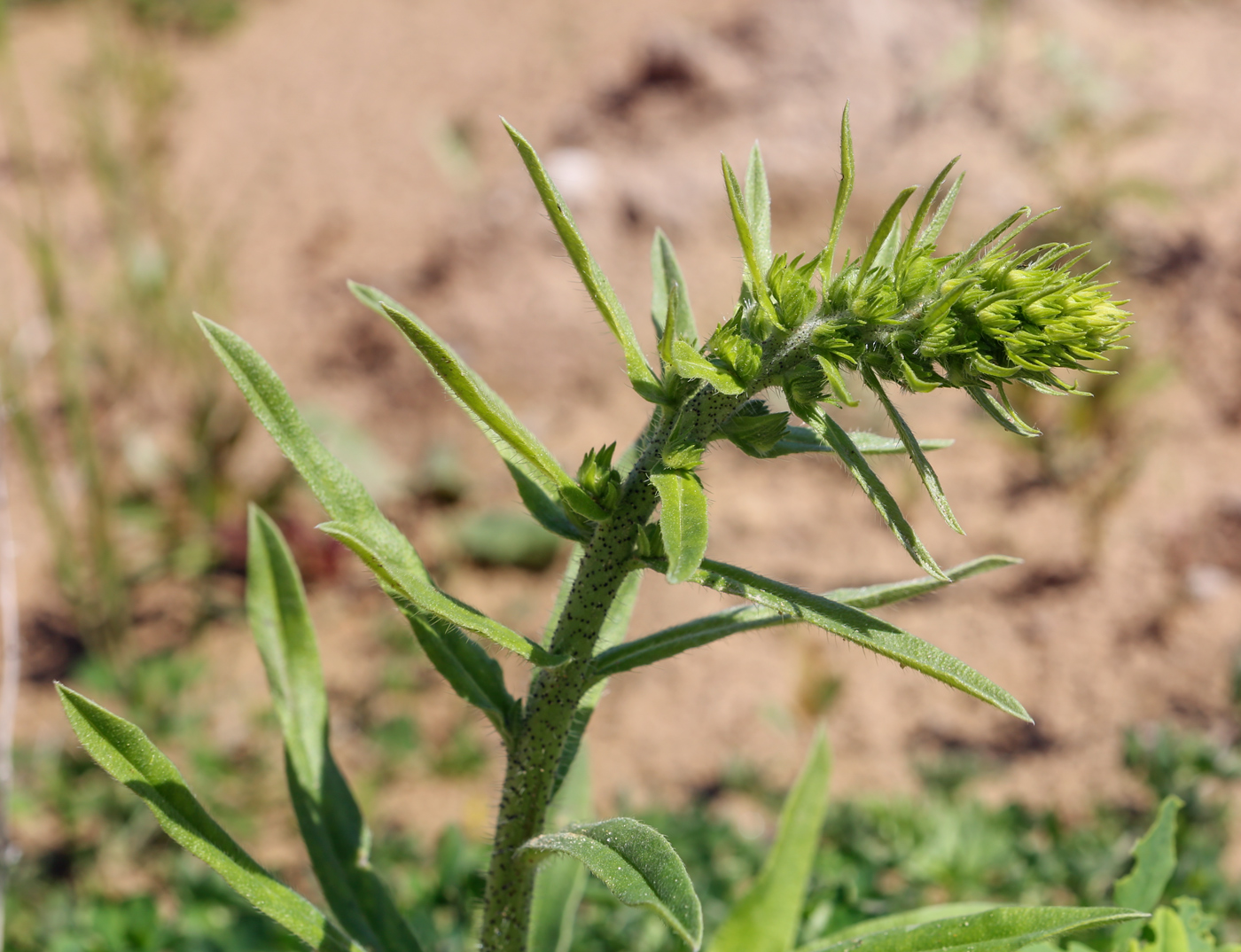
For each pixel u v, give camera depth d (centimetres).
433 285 673
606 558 174
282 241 719
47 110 825
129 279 652
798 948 227
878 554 562
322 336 671
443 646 189
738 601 548
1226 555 536
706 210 670
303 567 583
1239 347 592
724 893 332
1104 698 494
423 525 606
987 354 157
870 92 699
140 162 743
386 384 651
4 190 754
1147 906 220
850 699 510
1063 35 725
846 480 595
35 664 532
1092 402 577
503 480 618
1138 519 552
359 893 224
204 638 555
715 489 598
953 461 594
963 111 684
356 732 515
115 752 165
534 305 652
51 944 316
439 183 738
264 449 633
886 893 329
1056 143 654
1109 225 622
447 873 309
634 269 658
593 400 638
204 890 328
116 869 442
